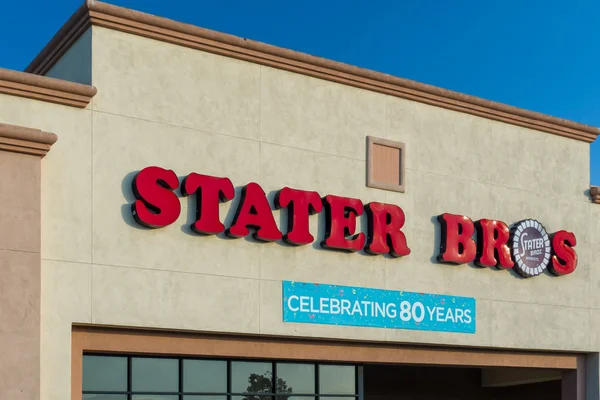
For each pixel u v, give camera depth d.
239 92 18.53
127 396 16.86
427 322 20.62
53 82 16.02
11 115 15.73
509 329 22.19
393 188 20.58
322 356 19.27
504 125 23.12
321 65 19.66
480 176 22.39
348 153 20.03
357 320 19.45
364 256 19.86
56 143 16.06
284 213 18.78
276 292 18.36
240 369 18.52
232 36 18.34
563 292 23.50
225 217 17.91
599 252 24.58
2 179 15.02
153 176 16.78
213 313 17.42
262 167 18.62
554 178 23.97
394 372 26.52
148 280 16.69
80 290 15.88
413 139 21.25
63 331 15.57
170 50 17.70
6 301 14.74
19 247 15.01
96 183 16.38
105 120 16.67
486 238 21.84
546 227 23.55
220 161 18.03
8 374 14.57
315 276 19.00
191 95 17.84
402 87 21.03
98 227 16.27
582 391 23.92
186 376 17.70
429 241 21.06
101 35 16.91
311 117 19.56
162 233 17.00
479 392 28.00
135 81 17.17
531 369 25.72
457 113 22.20
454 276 21.36
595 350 23.88
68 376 15.48
